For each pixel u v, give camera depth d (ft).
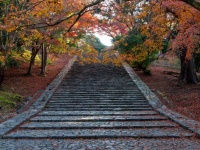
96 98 53.06
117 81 67.77
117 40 62.75
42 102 49.70
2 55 47.93
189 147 23.59
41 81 66.59
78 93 56.80
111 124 33.83
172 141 25.99
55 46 62.03
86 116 39.70
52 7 26.71
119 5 42.57
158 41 45.11
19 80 64.13
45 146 24.14
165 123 34.68
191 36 39.68
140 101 51.60
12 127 30.76
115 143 25.32
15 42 55.77
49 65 90.43
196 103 47.83
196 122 33.65
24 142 25.67
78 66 86.33
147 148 23.36
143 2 42.14
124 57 45.03
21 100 50.47
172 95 56.39
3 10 43.34
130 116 39.70
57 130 30.96
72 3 41.14
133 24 51.08
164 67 99.55
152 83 68.03
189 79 63.57
